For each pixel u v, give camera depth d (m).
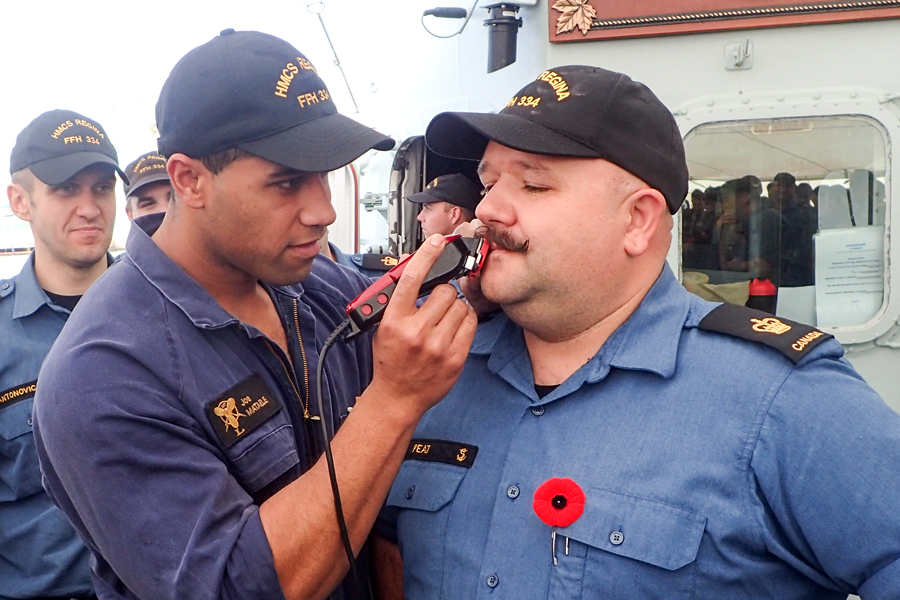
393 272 1.31
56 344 1.41
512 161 1.26
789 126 2.70
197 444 1.35
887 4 2.56
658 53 2.70
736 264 2.81
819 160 2.70
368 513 1.30
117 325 1.38
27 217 2.64
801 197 2.74
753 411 1.20
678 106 2.70
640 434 1.25
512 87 2.87
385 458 1.28
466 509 1.36
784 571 1.21
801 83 2.63
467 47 3.17
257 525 1.28
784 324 1.29
